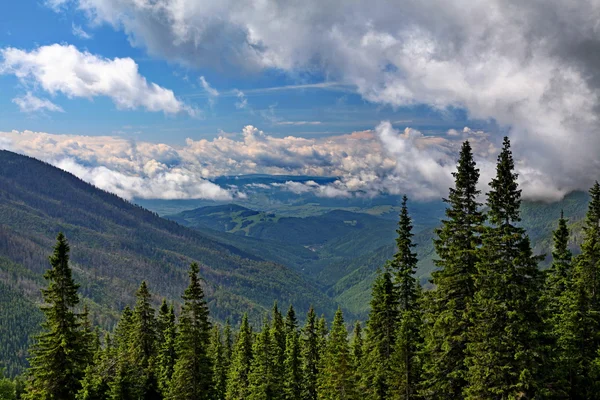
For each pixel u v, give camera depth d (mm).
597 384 34750
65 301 44500
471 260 35312
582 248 40781
